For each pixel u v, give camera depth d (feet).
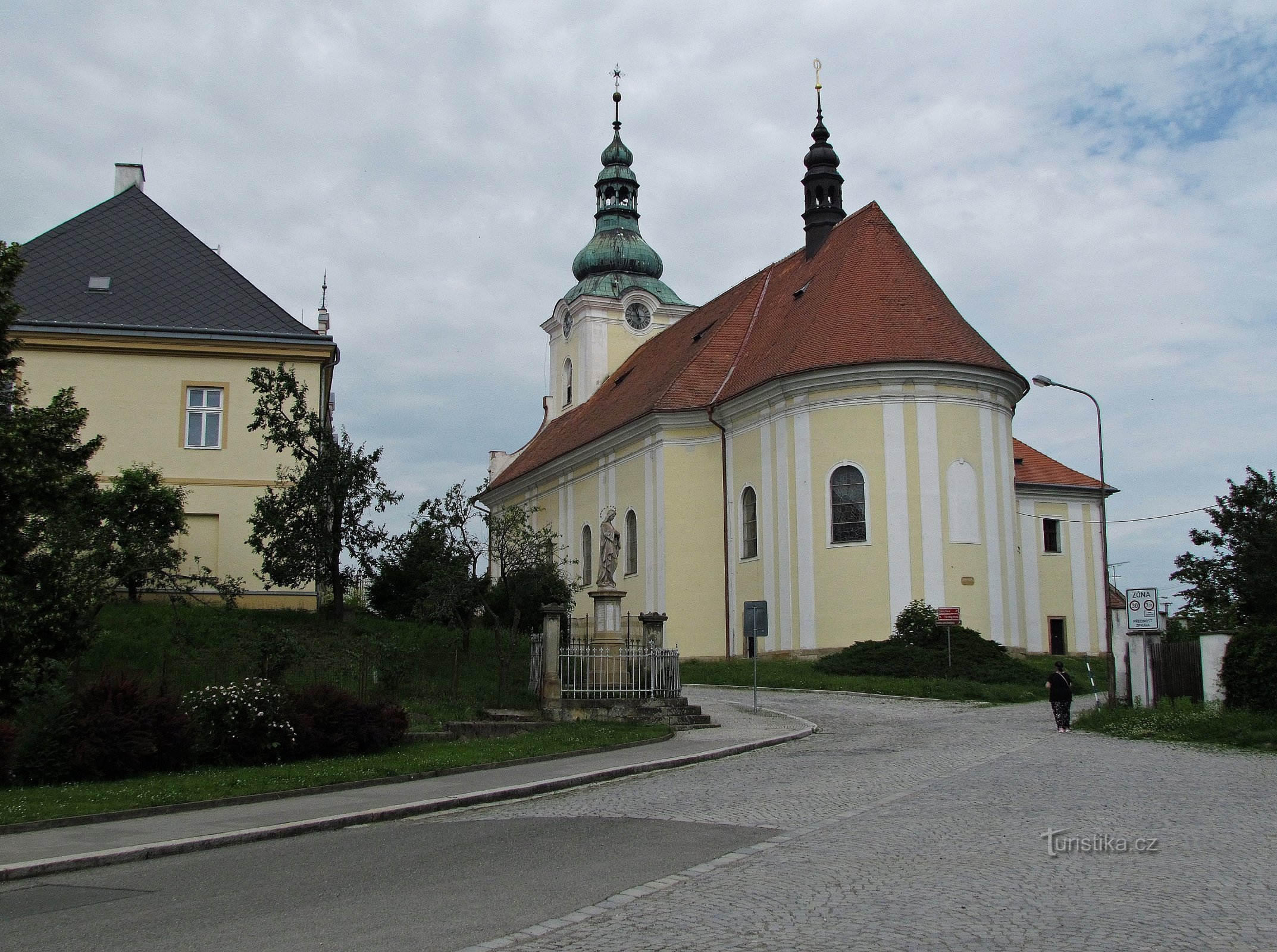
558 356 223.71
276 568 101.09
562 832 42.16
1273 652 75.25
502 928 27.99
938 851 35.81
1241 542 110.52
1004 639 130.00
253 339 117.60
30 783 55.11
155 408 115.65
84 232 124.47
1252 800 45.01
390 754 66.39
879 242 143.43
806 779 54.75
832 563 130.41
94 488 82.79
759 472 142.10
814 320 139.23
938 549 127.34
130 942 27.53
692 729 82.12
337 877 35.01
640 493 160.25
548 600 121.60
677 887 32.09
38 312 116.06
